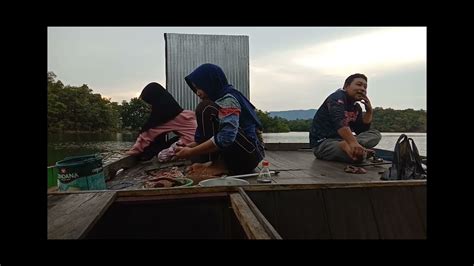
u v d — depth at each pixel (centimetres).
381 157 457
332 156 466
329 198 226
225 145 346
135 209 210
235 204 188
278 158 533
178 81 573
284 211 219
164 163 449
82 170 256
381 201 228
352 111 480
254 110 396
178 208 214
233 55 603
